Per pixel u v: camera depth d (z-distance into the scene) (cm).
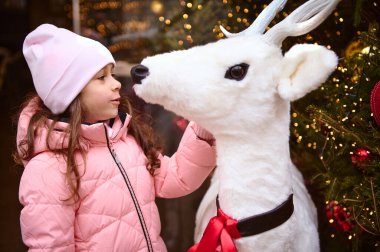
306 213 161
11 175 438
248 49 127
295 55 125
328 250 211
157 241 162
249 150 132
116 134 162
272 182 133
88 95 155
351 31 205
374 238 180
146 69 130
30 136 149
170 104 131
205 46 134
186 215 361
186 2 268
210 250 136
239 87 127
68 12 757
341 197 170
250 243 132
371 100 146
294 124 183
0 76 728
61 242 145
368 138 158
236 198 133
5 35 957
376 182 157
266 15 140
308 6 132
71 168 145
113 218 153
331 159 174
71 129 148
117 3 775
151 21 757
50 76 151
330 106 173
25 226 146
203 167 162
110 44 657
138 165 165
